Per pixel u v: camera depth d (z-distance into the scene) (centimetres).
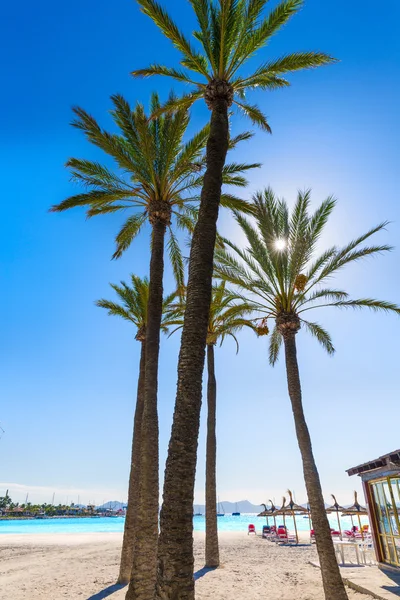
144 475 934
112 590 1094
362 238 1187
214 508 1560
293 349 1220
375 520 1404
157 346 1062
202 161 1304
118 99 1156
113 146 1178
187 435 569
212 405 1666
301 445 1077
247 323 1308
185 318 653
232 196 1204
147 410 995
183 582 487
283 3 893
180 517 520
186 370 609
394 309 1233
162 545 512
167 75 988
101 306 1590
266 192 1311
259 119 1088
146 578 844
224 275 1314
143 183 1245
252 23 920
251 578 1280
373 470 1338
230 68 934
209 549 1522
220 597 1021
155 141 1255
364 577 1170
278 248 1273
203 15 892
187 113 1188
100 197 1274
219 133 809
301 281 1210
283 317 1255
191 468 555
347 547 2127
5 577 1360
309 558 1841
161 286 1132
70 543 2906
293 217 1293
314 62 970
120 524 8900
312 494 1007
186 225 1451
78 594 1061
